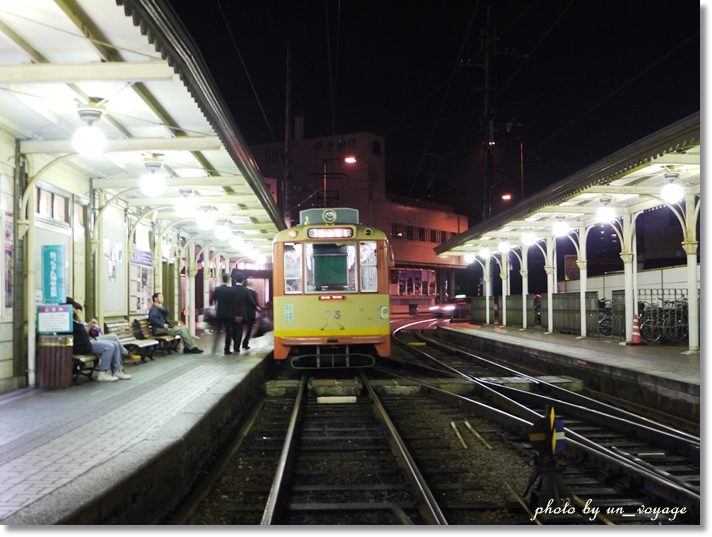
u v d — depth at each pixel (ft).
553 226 65.21
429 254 195.93
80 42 22.18
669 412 34.53
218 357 50.72
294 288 46.39
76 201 37.96
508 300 95.76
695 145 30.83
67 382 32.40
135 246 49.75
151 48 22.56
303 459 26.53
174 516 19.40
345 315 46.16
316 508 20.22
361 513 20.17
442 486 22.25
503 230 74.54
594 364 43.91
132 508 17.47
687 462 25.66
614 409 34.91
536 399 39.65
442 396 41.34
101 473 17.53
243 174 37.99
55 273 32.96
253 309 57.26
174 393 31.32
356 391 42.93
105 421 24.61
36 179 31.27
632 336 57.00
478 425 33.04
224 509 20.24
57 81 22.22
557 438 20.29
